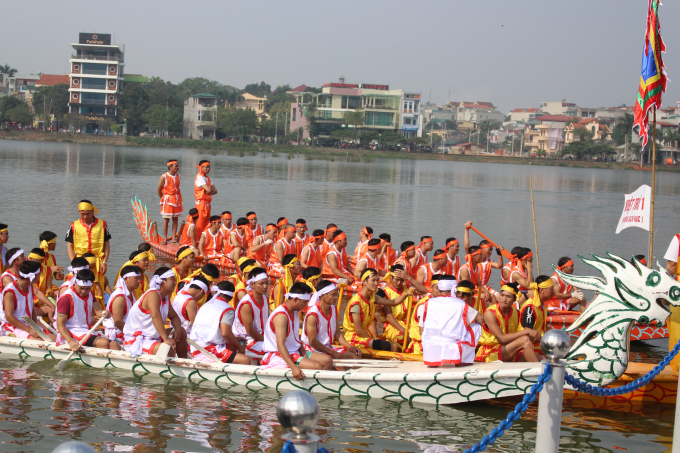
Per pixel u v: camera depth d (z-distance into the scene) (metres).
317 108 129.62
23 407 7.39
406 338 9.79
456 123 199.88
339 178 53.97
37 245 16.88
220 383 8.48
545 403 5.60
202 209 18.11
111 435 6.70
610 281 8.02
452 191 46.19
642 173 103.25
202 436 6.75
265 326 8.77
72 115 118.69
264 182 45.09
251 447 6.52
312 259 14.33
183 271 10.74
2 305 9.66
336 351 8.99
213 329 8.84
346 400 8.05
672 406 8.22
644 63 9.95
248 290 10.01
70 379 8.47
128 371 8.84
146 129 131.75
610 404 8.23
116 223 21.84
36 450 6.25
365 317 9.80
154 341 8.86
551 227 27.98
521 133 162.00
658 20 9.84
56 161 53.47
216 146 113.75
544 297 9.52
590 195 49.00
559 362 5.55
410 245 13.18
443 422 7.46
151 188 34.25
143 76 145.38
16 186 31.28
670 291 7.77
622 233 26.80
